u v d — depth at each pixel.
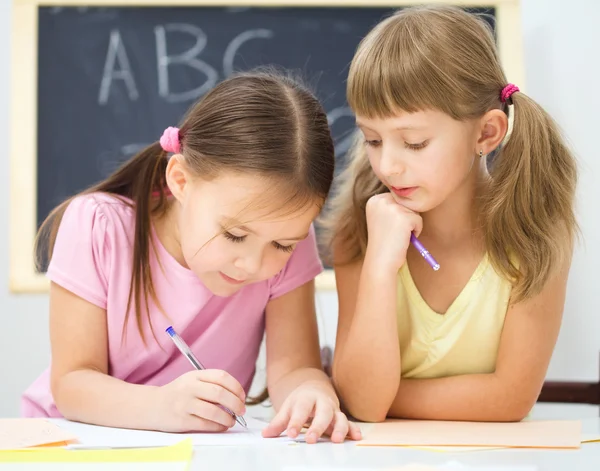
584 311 2.10
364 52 1.03
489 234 1.10
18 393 2.13
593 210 2.10
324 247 1.27
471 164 1.06
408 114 0.99
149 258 1.15
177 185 1.05
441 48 1.00
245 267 0.98
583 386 1.45
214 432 0.94
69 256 1.13
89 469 0.69
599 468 0.69
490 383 1.08
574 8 2.17
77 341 1.11
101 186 1.21
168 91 2.19
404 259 1.09
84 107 2.18
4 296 2.14
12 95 2.16
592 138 2.14
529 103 1.08
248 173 0.96
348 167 1.24
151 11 2.20
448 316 1.14
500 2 2.14
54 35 2.19
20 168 2.15
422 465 0.70
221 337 1.19
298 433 0.88
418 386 1.11
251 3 2.19
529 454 0.76
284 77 1.08
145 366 1.18
